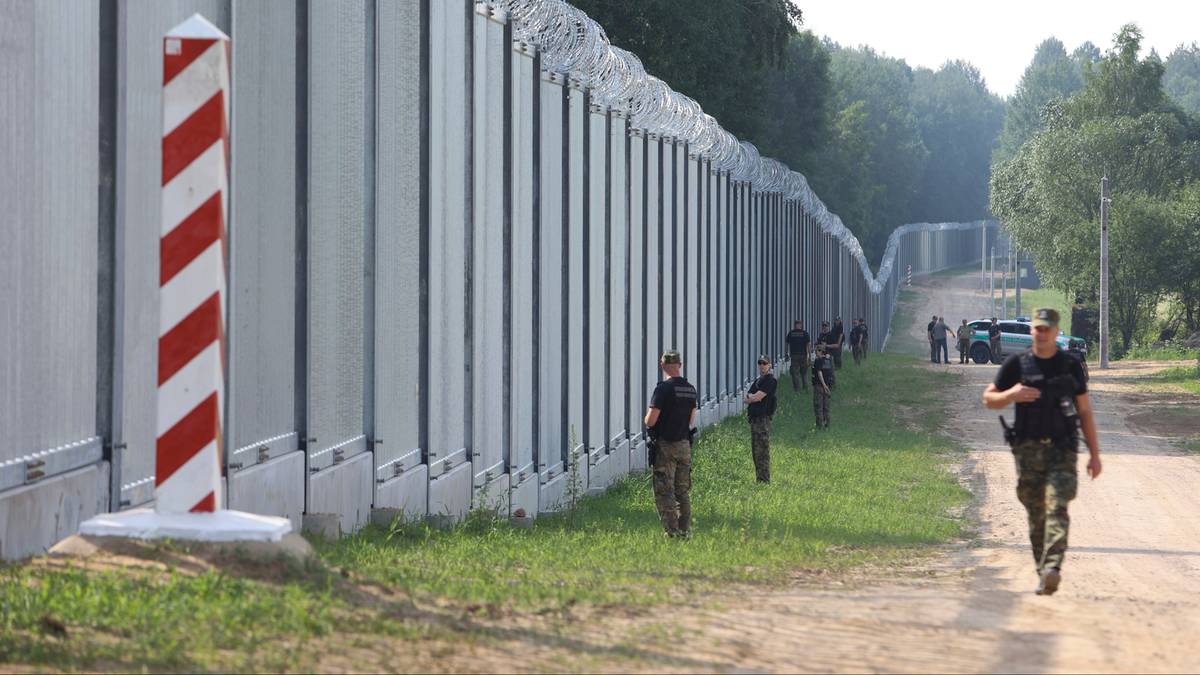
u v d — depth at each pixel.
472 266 62.25
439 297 58.50
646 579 39.31
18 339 32.38
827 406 128.50
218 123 29.66
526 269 70.75
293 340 45.69
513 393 67.88
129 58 36.81
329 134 48.19
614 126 88.69
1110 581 45.09
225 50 29.73
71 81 34.41
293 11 45.25
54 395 33.88
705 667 25.27
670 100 96.94
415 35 55.50
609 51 78.62
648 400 99.69
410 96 55.22
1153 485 88.06
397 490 53.50
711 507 71.50
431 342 57.38
